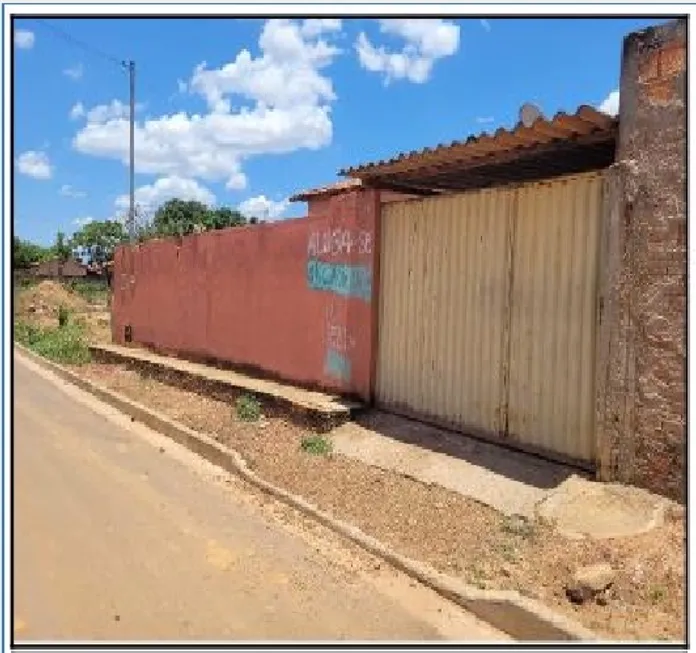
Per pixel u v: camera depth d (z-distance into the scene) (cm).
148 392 1478
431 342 938
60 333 2906
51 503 727
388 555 612
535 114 698
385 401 1027
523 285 800
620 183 659
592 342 718
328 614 508
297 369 1261
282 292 1316
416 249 968
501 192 831
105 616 488
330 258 1157
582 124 685
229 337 1538
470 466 784
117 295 2348
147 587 536
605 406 670
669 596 503
